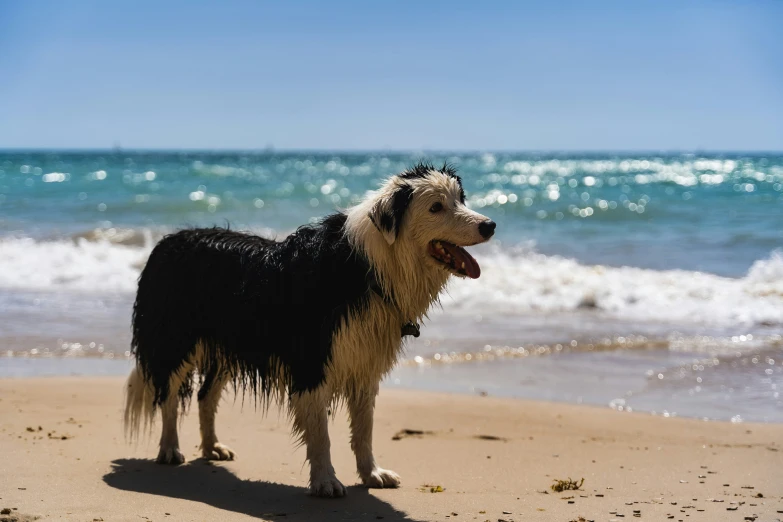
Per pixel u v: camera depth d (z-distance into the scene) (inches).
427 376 368.5
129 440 257.9
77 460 231.0
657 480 224.4
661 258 688.4
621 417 303.7
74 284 564.7
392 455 252.2
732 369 380.5
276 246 211.3
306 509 191.8
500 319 488.4
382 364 203.5
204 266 219.5
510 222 944.3
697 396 338.3
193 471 225.9
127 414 237.3
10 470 215.8
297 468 232.4
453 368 382.9
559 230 872.3
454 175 201.9
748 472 233.5
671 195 1238.3
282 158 4394.7
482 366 386.3
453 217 190.7
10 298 518.3
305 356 195.9
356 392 209.6
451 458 248.8
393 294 196.1
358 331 194.7
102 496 195.5
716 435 279.7
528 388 349.4
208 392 239.3
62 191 1235.9
